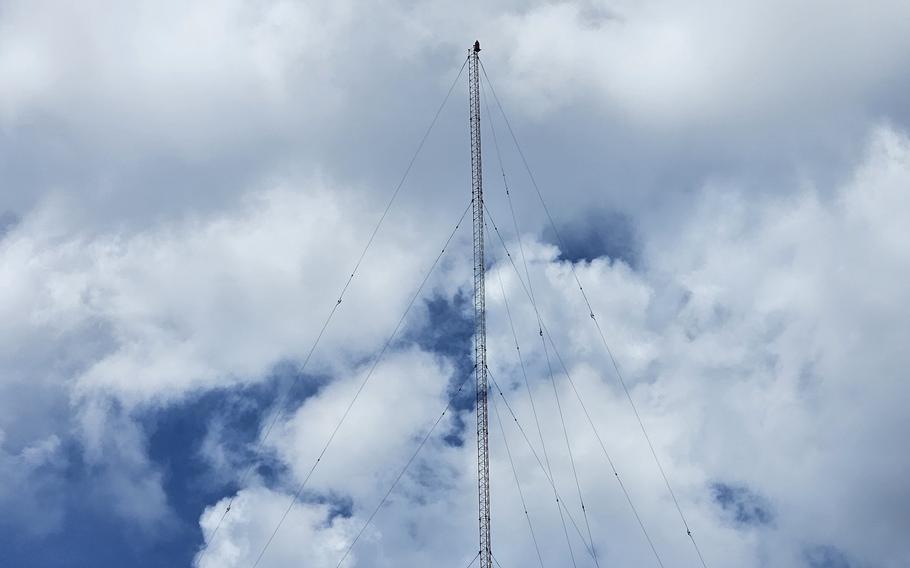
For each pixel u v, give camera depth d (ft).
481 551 294.66
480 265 340.18
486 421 312.91
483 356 324.39
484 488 303.07
